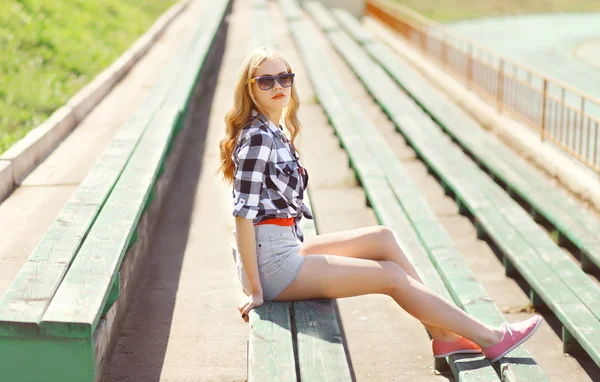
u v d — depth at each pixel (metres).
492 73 12.55
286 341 3.38
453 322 3.56
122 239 3.88
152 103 7.77
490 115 10.95
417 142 8.50
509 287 5.54
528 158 9.18
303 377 3.17
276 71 3.47
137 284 4.99
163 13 18.77
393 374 4.09
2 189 5.72
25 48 9.69
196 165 7.84
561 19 37.25
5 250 4.75
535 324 3.63
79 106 8.13
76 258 3.60
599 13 40.06
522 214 6.18
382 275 3.55
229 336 4.34
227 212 6.51
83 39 11.48
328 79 11.38
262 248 3.57
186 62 10.44
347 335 4.53
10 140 6.85
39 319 3.00
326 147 8.74
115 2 16.05
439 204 7.21
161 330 4.39
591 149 10.60
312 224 4.78
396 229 5.54
